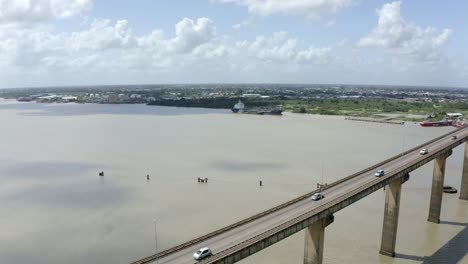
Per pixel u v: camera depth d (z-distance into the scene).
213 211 104.00
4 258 77.62
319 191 80.44
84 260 76.75
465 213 107.44
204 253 53.50
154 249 81.31
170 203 110.62
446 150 102.69
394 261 78.19
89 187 126.44
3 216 100.12
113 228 92.44
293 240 86.00
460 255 81.00
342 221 97.31
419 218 102.25
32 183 130.50
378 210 105.62
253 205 109.00
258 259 77.00
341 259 78.12
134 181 133.75
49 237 87.38
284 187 127.00
